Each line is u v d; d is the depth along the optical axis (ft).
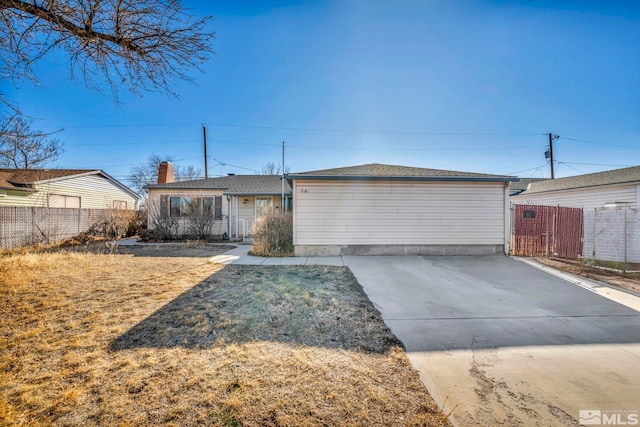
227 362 8.39
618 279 20.04
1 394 6.78
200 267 23.07
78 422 5.90
